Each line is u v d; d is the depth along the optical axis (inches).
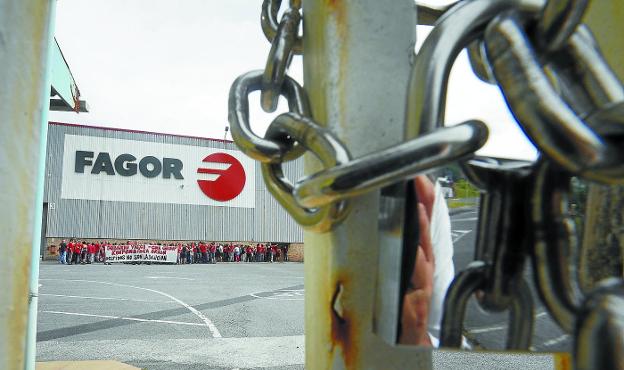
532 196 17.4
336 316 22.5
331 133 19.7
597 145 12.6
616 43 23.6
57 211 1503.4
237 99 23.8
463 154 15.7
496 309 17.3
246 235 1631.4
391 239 18.7
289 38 24.6
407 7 24.0
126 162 1566.2
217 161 1632.6
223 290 562.3
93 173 1541.6
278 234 1662.2
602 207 17.2
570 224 17.1
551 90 14.0
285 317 333.4
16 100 23.7
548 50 16.0
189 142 1617.9
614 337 10.7
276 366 186.5
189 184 1606.8
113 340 241.0
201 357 201.9
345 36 23.2
